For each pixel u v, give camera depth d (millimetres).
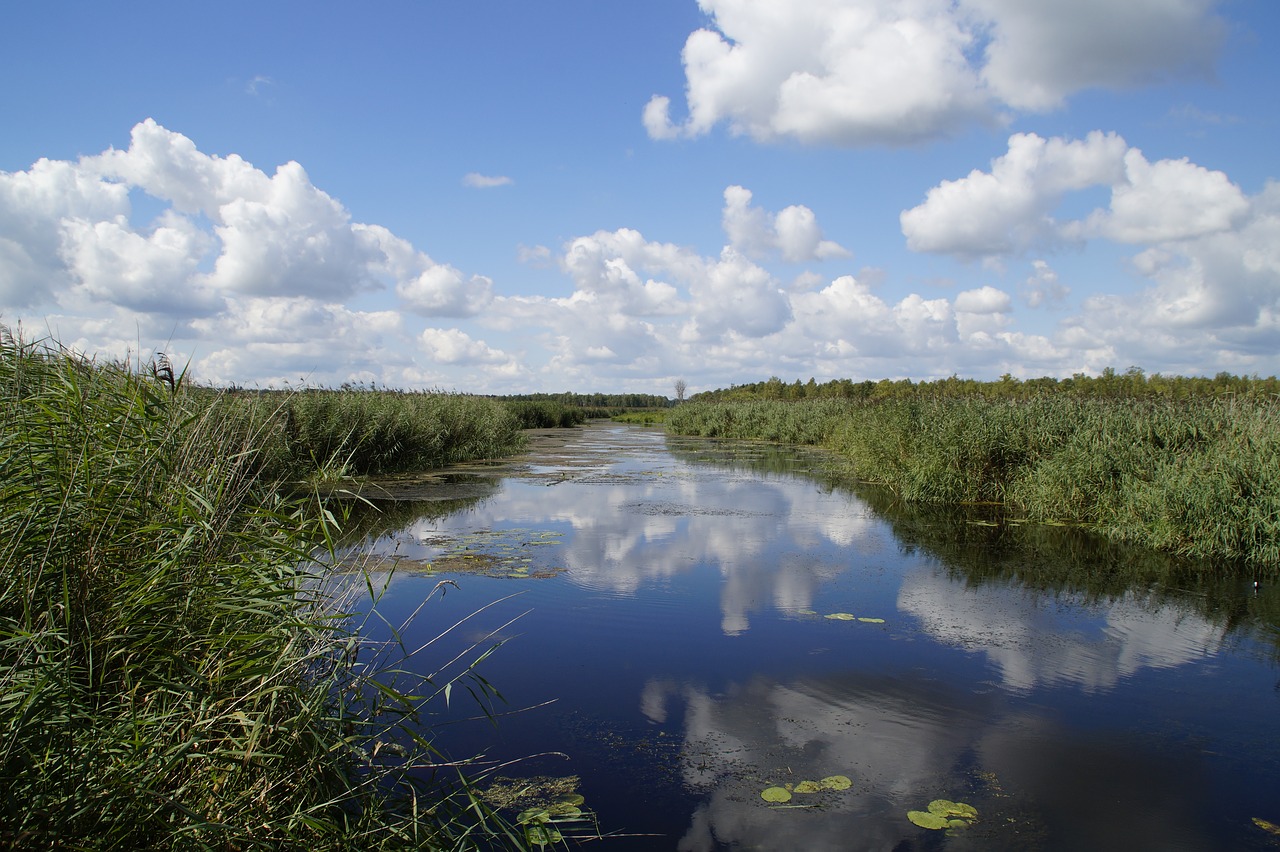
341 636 3623
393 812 2910
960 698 4492
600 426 51688
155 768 2367
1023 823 3189
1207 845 3055
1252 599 6730
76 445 3193
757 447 25844
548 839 2961
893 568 7691
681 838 3035
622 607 6180
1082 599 6672
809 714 4238
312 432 12453
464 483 14195
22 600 2723
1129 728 4129
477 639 5359
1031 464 11758
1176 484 8750
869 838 3057
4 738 2156
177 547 2988
